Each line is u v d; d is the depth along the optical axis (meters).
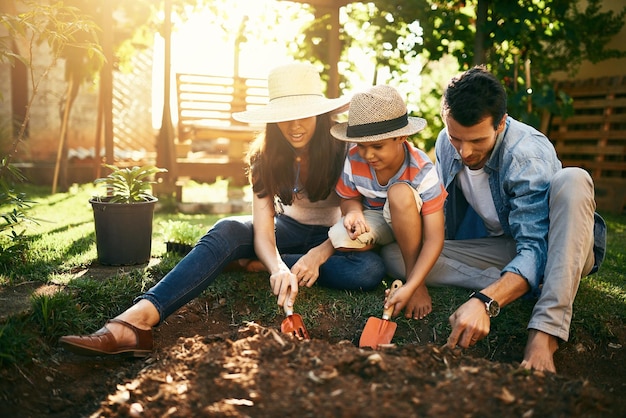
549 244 2.34
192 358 2.06
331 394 1.77
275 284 2.49
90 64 5.89
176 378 1.99
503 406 1.75
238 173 7.43
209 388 1.89
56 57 3.33
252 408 1.76
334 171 2.86
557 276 2.27
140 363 2.29
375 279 2.91
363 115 2.45
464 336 2.20
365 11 5.84
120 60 6.65
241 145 7.63
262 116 2.63
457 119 2.38
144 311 2.37
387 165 2.57
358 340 2.63
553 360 2.45
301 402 1.75
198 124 7.48
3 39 3.21
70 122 8.34
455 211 3.01
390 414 1.69
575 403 1.81
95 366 2.36
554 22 5.68
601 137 6.37
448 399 1.76
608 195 6.26
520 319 2.64
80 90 8.38
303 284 2.69
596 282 3.14
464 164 2.82
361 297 2.91
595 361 2.48
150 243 3.30
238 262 3.07
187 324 2.72
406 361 1.94
